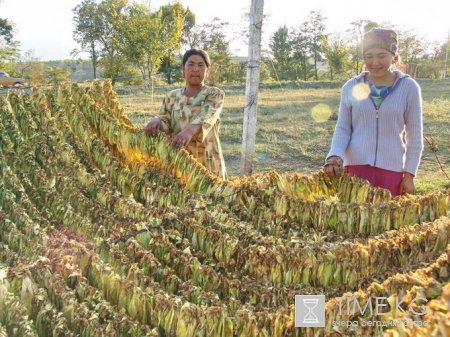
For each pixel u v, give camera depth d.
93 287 2.42
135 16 27.97
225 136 11.76
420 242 2.56
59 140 3.59
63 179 3.36
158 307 2.28
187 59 3.71
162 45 28.47
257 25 5.70
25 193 3.36
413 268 2.49
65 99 3.68
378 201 3.10
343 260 2.54
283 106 17.25
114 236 2.80
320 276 2.55
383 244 2.56
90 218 3.16
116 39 28.98
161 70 37.91
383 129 3.35
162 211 3.03
